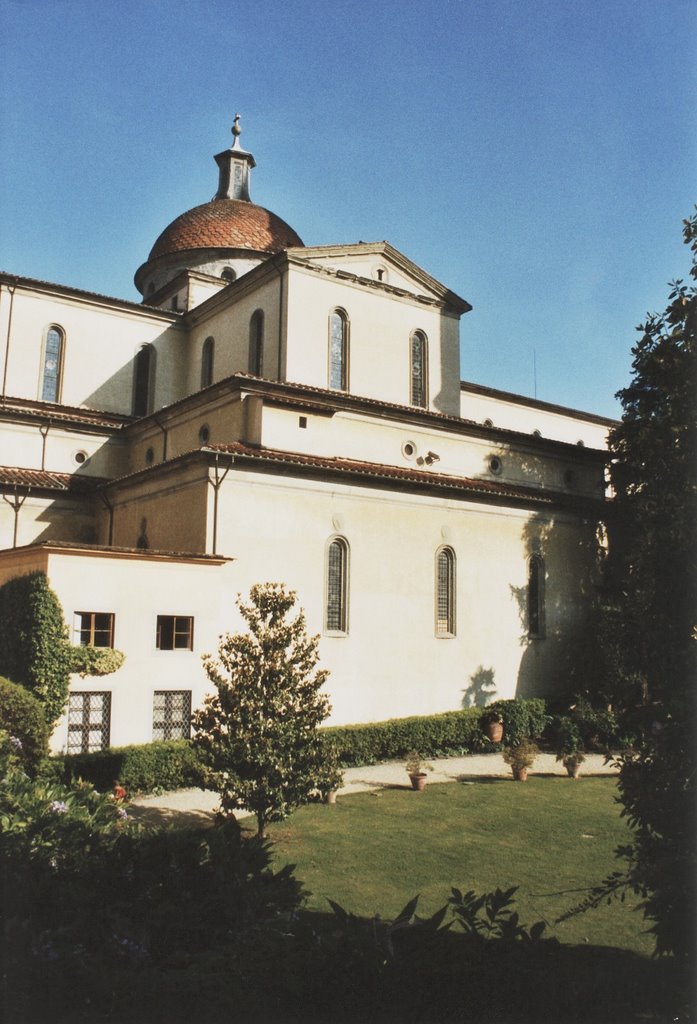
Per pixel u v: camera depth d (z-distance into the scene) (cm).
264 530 2425
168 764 2023
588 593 3312
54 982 497
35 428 3253
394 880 1434
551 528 3231
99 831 758
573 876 1468
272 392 2761
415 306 3394
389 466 2983
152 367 3647
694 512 888
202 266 3966
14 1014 471
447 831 1769
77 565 2014
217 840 678
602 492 3725
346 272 3183
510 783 2284
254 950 521
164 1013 466
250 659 1680
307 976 478
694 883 690
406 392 3312
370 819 1862
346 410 2911
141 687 2075
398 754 2569
